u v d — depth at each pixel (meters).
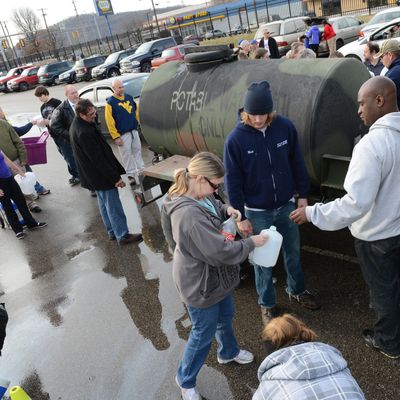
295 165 3.08
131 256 4.96
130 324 3.75
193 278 2.40
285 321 1.90
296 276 3.41
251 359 3.06
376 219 2.38
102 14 58.84
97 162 4.69
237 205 2.98
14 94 30.70
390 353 2.84
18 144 6.24
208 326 2.59
